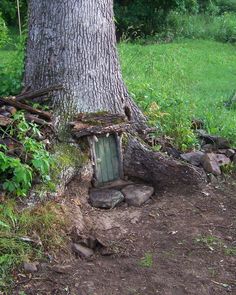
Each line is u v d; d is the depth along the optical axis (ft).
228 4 35.55
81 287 6.44
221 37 28.73
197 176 8.88
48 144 8.30
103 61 9.27
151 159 8.87
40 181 7.73
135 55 20.47
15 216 7.21
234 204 8.57
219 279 6.72
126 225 7.89
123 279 6.64
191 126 10.89
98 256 7.15
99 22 9.20
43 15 9.08
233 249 7.36
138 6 27.53
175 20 28.58
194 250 7.31
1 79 9.93
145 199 8.61
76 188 8.34
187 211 8.32
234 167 9.67
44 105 9.00
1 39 15.02
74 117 8.87
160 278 6.68
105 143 8.75
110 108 9.32
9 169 7.48
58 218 7.42
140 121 9.83
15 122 8.13
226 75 20.07
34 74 9.27
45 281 6.50
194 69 20.42
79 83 9.05
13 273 6.55
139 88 12.27
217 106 14.10
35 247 6.93
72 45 9.04
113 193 8.54
